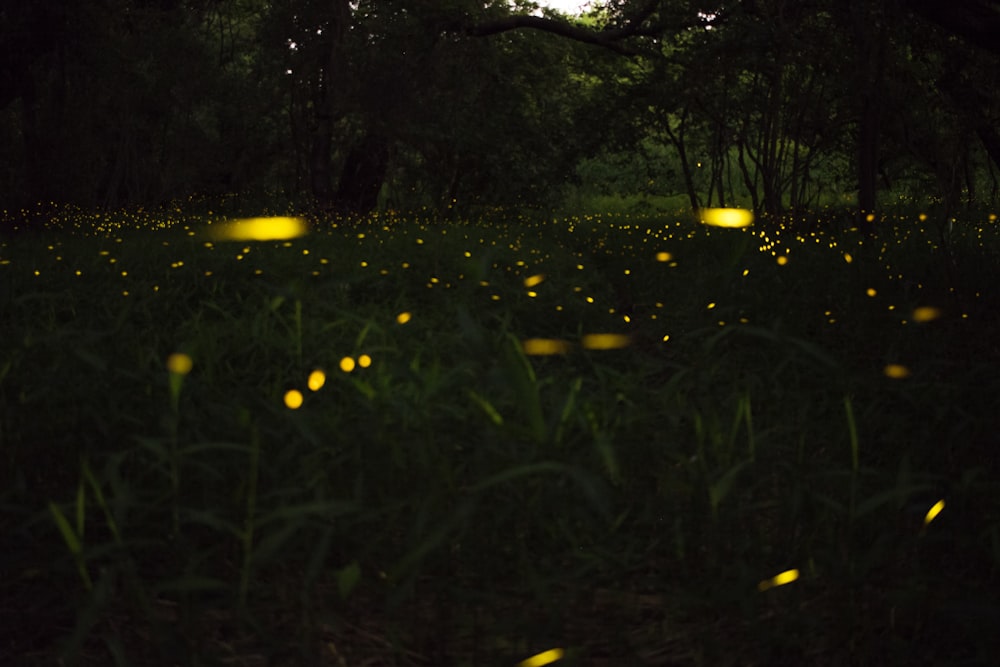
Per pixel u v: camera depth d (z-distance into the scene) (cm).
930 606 258
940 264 879
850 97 1295
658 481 317
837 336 614
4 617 261
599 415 322
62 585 275
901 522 314
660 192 2811
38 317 607
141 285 702
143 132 1867
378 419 290
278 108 2006
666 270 990
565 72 2225
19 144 1830
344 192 2094
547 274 888
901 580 268
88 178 1753
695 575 277
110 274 778
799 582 267
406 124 1852
